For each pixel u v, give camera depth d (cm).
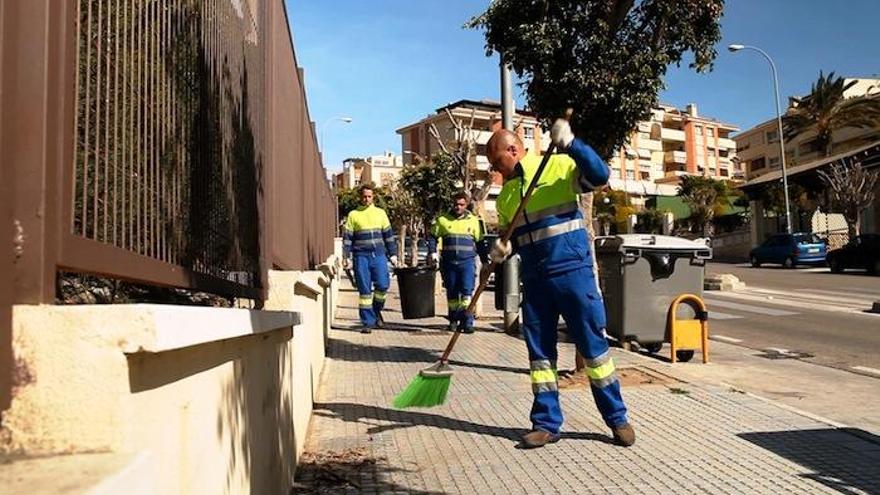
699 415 636
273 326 354
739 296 2102
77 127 185
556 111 748
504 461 514
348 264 1273
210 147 326
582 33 736
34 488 137
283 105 618
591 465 505
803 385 865
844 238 4166
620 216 6531
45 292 166
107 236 204
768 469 495
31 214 164
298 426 514
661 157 9644
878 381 893
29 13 164
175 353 202
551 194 552
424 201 2766
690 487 461
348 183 8875
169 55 263
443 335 1174
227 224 362
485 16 770
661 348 1103
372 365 900
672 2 736
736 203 6272
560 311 555
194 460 221
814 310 1702
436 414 648
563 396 712
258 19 475
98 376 164
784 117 5362
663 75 750
